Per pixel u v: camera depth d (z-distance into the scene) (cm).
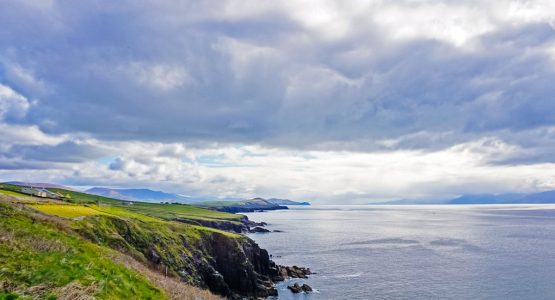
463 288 9050
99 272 2578
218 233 10231
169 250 8181
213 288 8725
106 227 7031
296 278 10375
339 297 8488
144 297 2608
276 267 10800
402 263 12069
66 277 2239
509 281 9644
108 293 2266
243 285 9512
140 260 6669
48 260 2445
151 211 19088
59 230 3694
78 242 3312
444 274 10456
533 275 10250
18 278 2053
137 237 7650
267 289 9206
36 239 2831
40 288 1994
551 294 8544
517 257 12975
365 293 8725
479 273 10538
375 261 12456
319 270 11256
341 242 17400
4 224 2992
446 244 16325
